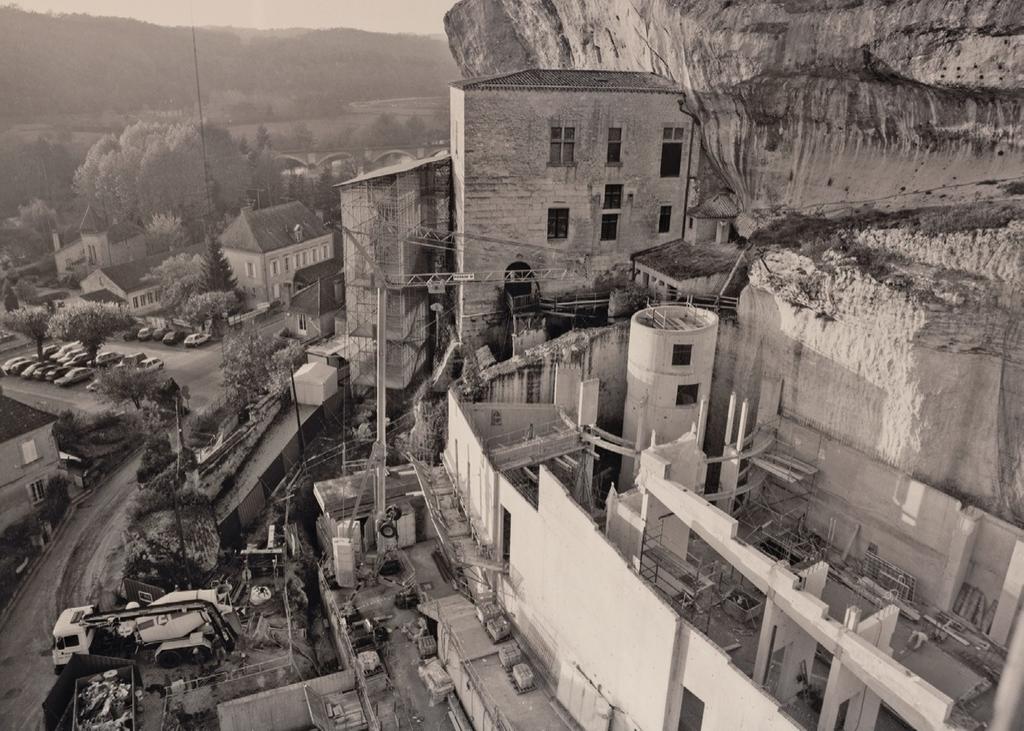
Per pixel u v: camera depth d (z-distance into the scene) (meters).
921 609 33.81
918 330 32.81
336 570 39.28
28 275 106.50
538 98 45.50
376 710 32.66
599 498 43.38
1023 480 31.06
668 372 39.41
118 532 46.59
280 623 38.00
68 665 33.75
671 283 45.97
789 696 29.30
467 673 32.53
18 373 71.44
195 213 133.00
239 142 175.12
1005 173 32.47
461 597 38.50
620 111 46.78
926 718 22.84
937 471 33.56
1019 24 27.77
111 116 181.75
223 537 42.72
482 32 64.75
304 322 72.56
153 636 35.59
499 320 49.97
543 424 43.16
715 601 34.03
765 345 40.50
